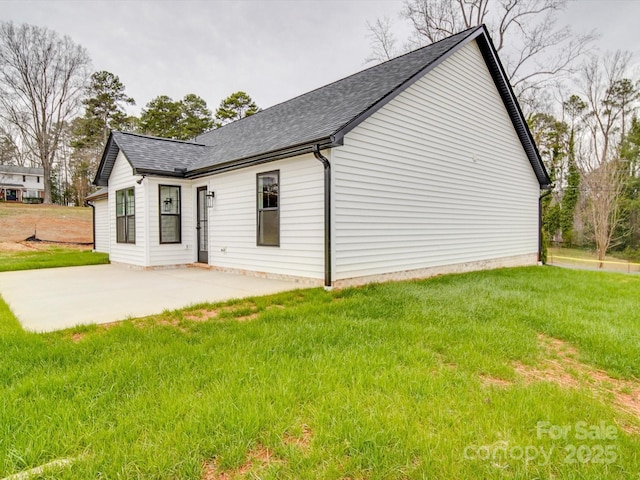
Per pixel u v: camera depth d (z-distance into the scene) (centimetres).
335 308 475
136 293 595
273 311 459
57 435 188
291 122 852
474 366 299
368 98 698
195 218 977
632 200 2306
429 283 698
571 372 304
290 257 705
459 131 882
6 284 689
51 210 2469
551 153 2520
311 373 268
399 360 303
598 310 509
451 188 868
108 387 243
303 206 672
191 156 1030
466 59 890
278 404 222
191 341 345
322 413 213
